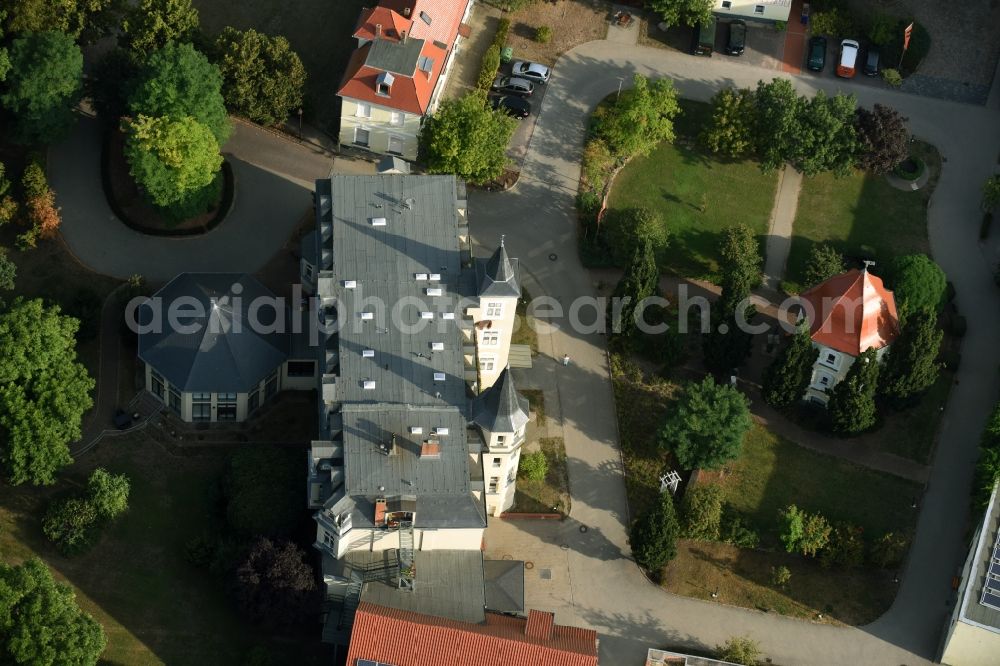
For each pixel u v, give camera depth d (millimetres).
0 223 171750
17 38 174750
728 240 178500
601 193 186500
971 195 191125
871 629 157375
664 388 171875
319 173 183500
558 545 159625
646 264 169375
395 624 138875
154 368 160375
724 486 165625
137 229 174875
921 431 171375
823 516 163875
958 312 181250
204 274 166750
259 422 163625
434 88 183125
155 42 179125
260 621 148000
